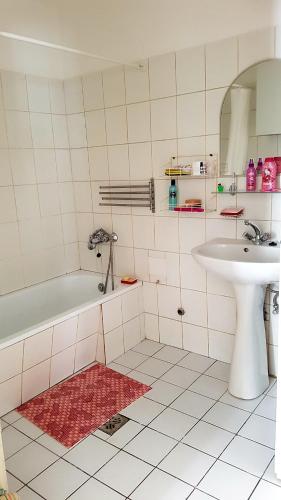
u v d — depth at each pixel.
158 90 2.64
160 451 1.94
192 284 2.80
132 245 3.08
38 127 3.04
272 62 2.18
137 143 2.84
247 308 2.25
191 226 2.71
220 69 2.36
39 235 3.16
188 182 2.64
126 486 1.75
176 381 2.54
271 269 1.98
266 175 2.23
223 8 1.92
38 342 2.38
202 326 2.82
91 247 3.20
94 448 1.99
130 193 2.96
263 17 2.03
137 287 3.03
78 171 3.28
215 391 2.42
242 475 1.78
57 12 1.93
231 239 2.53
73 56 2.59
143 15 1.99
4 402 2.26
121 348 2.93
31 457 1.95
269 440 1.99
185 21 2.07
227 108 2.39
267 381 2.43
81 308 2.62
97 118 3.02
